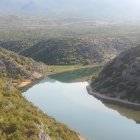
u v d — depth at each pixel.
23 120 53.69
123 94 99.94
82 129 74.50
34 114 60.97
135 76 103.81
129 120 81.81
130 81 103.25
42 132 51.00
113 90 103.88
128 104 94.88
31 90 117.06
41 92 113.06
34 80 137.25
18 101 63.81
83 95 106.81
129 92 99.50
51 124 61.84
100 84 111.75
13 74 136.00
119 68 114.25
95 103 96.88
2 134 48.12
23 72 139.00
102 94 104.88
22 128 50.06
